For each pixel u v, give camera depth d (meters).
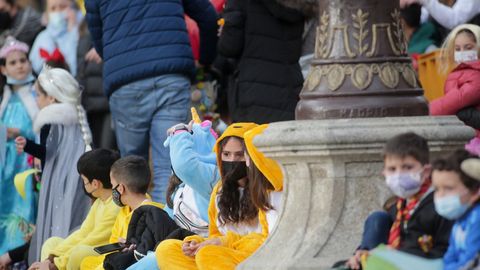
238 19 22.42
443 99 19.11
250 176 16.67
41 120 22.89
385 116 15.62
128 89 22.42
